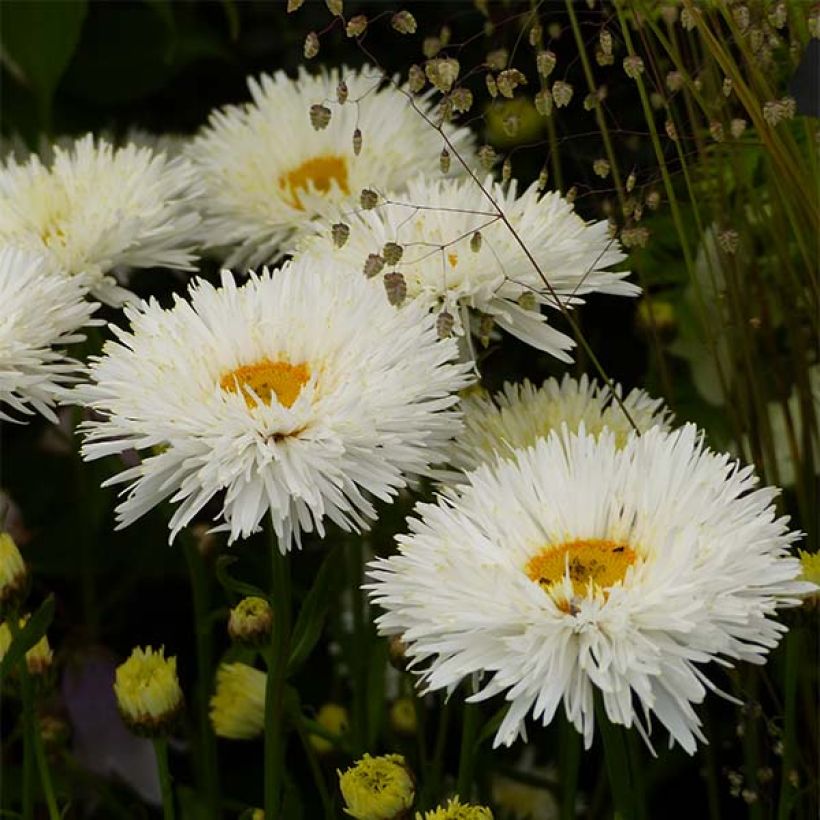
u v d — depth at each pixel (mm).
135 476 810
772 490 788
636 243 839
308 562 1034
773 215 891
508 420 851
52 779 953
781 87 913
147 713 848
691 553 763
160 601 1091
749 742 885
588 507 798
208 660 907
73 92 1167
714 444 993
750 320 892
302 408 809
